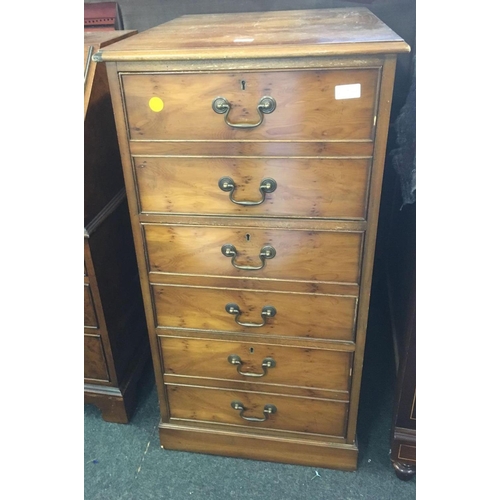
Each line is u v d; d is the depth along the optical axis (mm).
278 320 1020
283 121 823
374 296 1666
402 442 1092
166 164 896
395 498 1094
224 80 806
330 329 1007
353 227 893
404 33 1278
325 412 1109
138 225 966
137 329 1361
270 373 1086
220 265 981
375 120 802
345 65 766
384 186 1496
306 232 915
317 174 860
